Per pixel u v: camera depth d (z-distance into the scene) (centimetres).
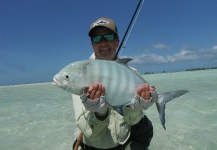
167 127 174
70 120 215
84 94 73
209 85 424
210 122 182
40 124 204
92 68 74
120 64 77
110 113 99
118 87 76
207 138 147
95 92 73
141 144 108
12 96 443
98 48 108
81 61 74
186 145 137
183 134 156
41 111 265
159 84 506
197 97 294
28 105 314
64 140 160
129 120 96
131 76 78
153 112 223
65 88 73
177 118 198
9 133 181
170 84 491
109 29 105
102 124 92
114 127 98
